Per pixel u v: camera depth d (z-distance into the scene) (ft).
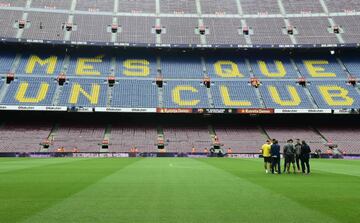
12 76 197.88
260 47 220.43
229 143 188.34
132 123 204.74
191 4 255.09
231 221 30.32
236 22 240.94
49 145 178.70
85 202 38.83
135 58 225.76
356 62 222.89
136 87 203.62
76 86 199.00
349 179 64.23
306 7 250.57
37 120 198.80
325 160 149.38
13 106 181.37
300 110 190.70
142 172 77.41
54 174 71.87
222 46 220.64
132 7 248.11
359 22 235.61
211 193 45.57
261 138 193.16
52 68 208.03
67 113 202.28
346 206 37.04
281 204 38.01
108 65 216.95
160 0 256.93
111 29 228.02
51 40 211.00
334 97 198.08
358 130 200.34
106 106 189.06
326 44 219.82
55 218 31.17
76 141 183.62
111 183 56.03
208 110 191.42
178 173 75.31
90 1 247.29
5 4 230.89
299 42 222.28
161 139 190.19
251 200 40.40
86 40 215.51
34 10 231.91
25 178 63.57
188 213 33.32
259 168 91.71
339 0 253.65
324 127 204.03
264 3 255.70
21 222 29.66
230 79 212.23
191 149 184.03
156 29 232.12
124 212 33.65
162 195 43.80
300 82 209.56
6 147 174.29
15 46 217.15
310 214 33.09
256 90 204.95
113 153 176.76
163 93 201.57
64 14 233.96
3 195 43.57
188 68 220.43
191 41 223.51
